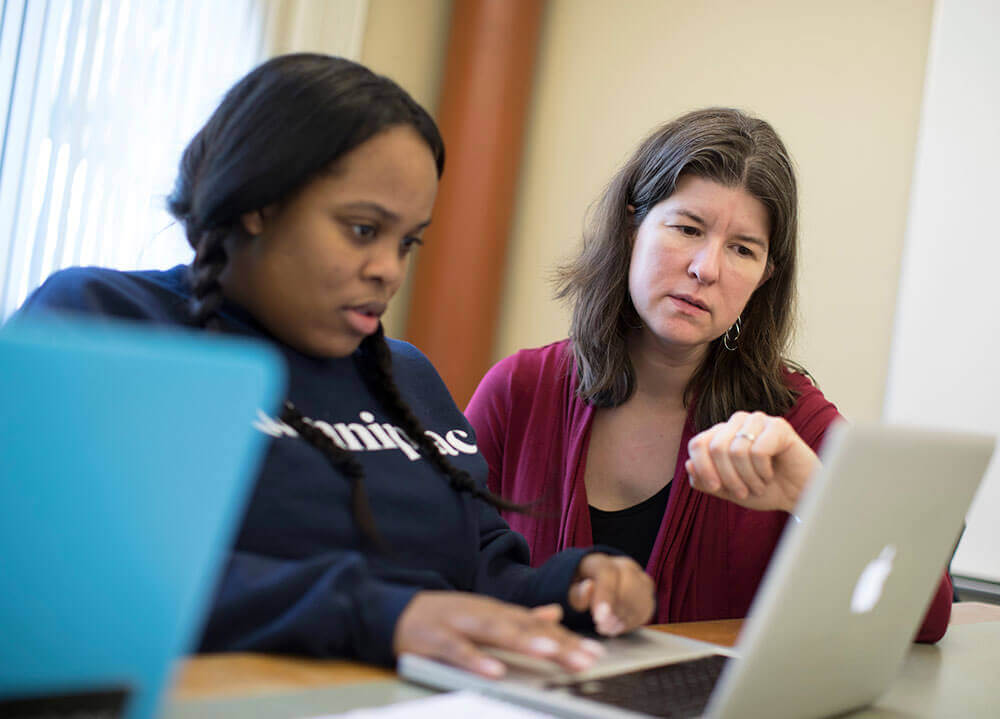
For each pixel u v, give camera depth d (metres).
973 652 1.29
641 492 1.58
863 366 2.94
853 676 0.82
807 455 1.07
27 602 0.44
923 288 2.80
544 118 3.68
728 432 1.07
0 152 2.74
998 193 2.71
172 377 0.43
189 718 0.57
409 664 0.72
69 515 0.43
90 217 2.91
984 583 2.60
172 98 3.04
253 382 0.45
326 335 0.96
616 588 0.94
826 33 3.13
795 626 0.68
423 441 1.09
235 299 0.98
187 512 0.46
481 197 3.47
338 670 0.74
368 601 0.76
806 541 0.65
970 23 2.79
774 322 1.56
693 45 3.39
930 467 0.76
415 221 0.95
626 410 1.61
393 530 1.00
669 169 1.46
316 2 3.31
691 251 1.44
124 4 2.92
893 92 2.99
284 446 0.92
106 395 0.42
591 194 3.55
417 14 3.73
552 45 3.68
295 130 0.89
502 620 0.73
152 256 2.99
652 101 3.46
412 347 1.27
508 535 1.17
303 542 0.91
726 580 1.50
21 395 0.41
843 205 3.03
